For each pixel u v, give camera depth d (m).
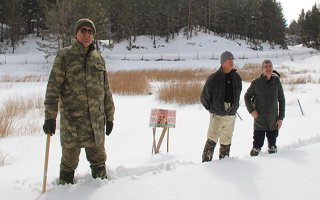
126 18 55.56
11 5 51.22
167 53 54.44
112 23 58.00
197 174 4.04
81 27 3.78
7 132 7.96
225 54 5.00
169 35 62.56
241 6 70.81
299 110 11.45
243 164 4.35
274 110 5.39
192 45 59.72
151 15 59.22
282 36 73.69
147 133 8.28
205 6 70.06
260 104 5.41
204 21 71.94
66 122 3.85
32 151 6.63
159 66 40.66
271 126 5.43
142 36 61.62
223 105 5.05
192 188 3.68
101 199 3.49
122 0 55.31
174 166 4.77
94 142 3.90
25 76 27.30
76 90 3.80
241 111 11.19
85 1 38.22
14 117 10.12
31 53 50.78
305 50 69.50
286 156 4.64
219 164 4.37
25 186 3.93
